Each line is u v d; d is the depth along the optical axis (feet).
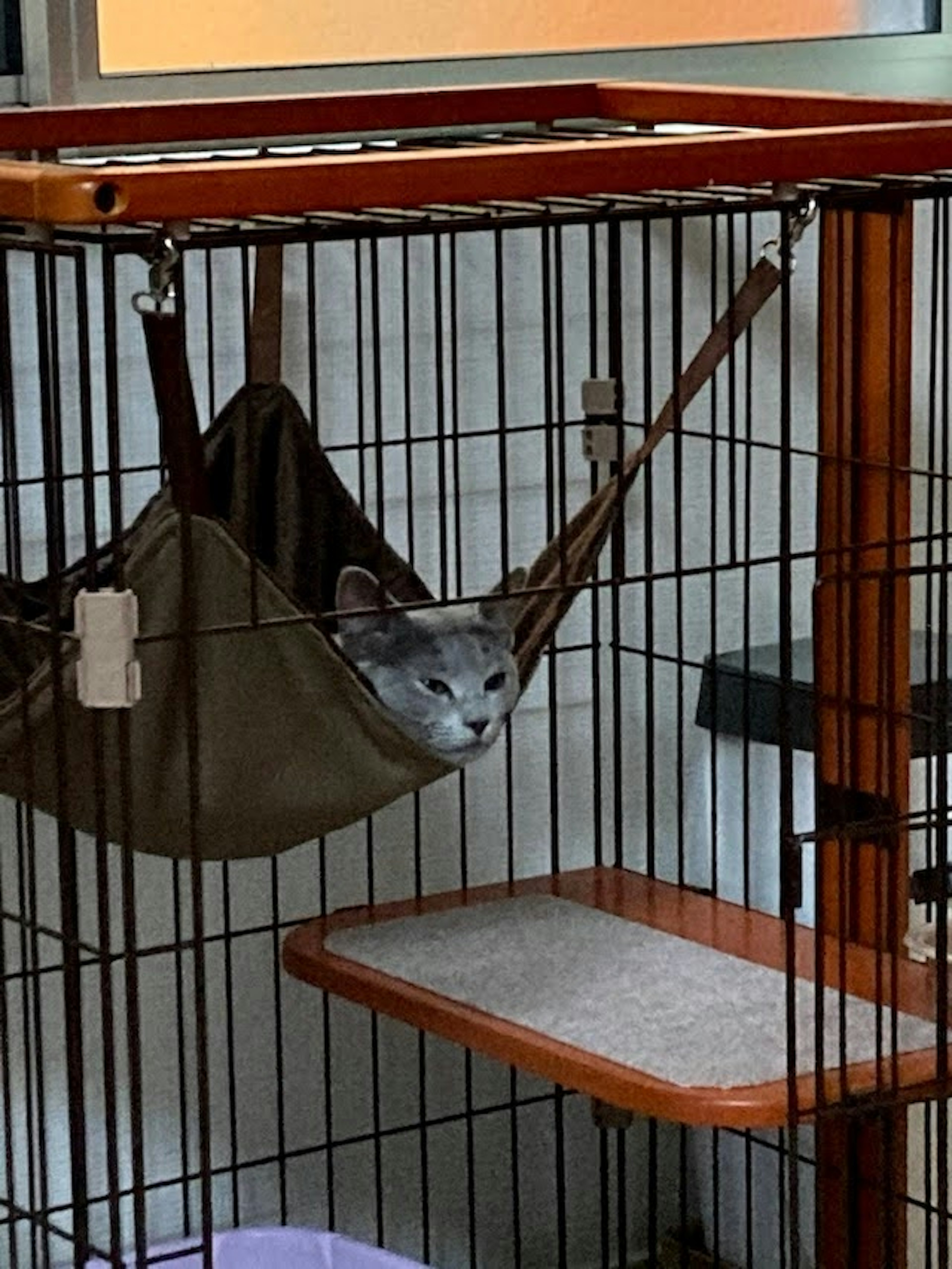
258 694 4.42
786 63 6.66
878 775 4.95
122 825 4.02
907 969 5.10
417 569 6.17
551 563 5.39
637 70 6.46
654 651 6.61
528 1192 6.59
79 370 4.84
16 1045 5.79
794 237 4.47
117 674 3.88
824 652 5.40
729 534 6.43
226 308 5.78
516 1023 4.81
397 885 6.31
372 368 5.99
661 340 6.46
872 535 5.36
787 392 4.54
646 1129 6.68
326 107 5.42
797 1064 4.57
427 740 5.21
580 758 6.52
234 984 6.07
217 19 5.91
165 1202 6.06
